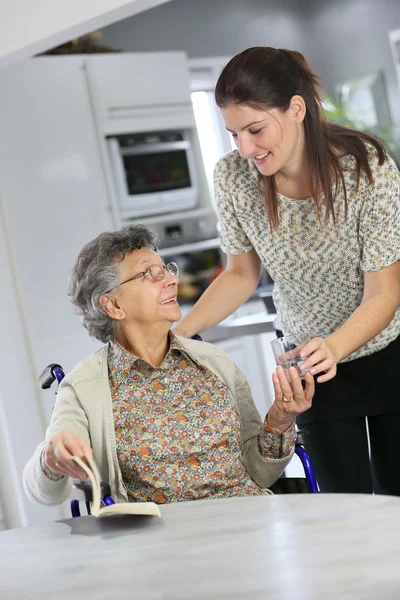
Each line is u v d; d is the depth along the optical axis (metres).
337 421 2.28
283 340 1.83
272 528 1.35
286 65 1.92
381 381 2.20
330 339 1.94
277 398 1.84
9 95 3.91
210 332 3.53
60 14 2.92
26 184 3.94
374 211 2.00
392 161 2.03
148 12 5.56
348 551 1.19
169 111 4.72
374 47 6.66
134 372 1.94
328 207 2.01
